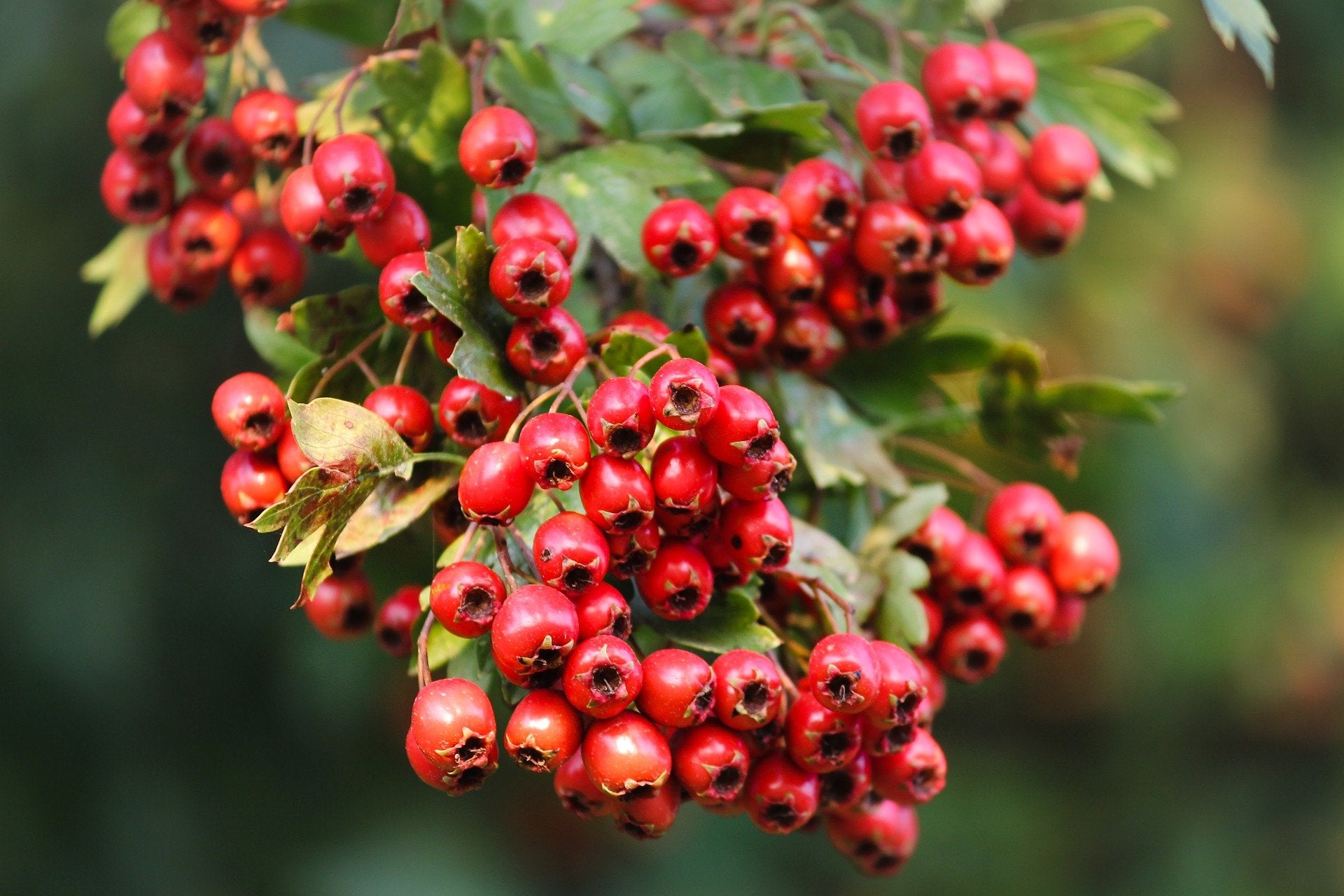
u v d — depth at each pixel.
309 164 0.56
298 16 0.60
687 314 0.59
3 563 0.78
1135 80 0.62
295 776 0.83
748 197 0.56
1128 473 0.93
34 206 0.77
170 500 0.80
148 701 0.80
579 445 0.52
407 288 0.54
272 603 0.81
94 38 0.77
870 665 0.53
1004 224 0.58
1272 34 0.58
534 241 0.54
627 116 0.58
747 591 0.55
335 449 0.53
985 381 0.60
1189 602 0.96
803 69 0.60
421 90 0.57
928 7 0.60
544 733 0.53
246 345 0.79
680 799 0.55
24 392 0.78
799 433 0.58
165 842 0.79
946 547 0.58
